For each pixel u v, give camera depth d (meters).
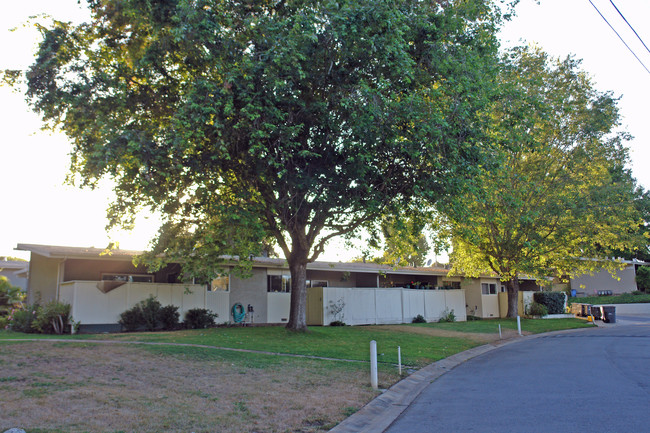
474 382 11.16
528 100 16.45
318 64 13.19
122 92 13.20
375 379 10.02
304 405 8.23
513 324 28.45
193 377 9.67
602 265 31.67
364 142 13.23
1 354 10.43
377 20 12.69
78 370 9.40
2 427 5.89
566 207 26.38
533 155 26.91
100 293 18.16
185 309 20.52
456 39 15.63
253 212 14.19
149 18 12.49
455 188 14.48
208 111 11.60
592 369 12.38
